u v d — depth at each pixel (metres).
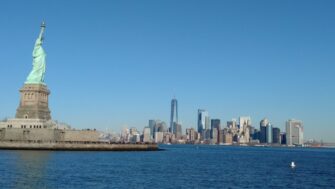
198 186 102.25
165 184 103.38
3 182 93.19
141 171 134.25
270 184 111.38
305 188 105.12
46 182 96.75
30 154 182.50
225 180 117.44
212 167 167.50
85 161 161.38
